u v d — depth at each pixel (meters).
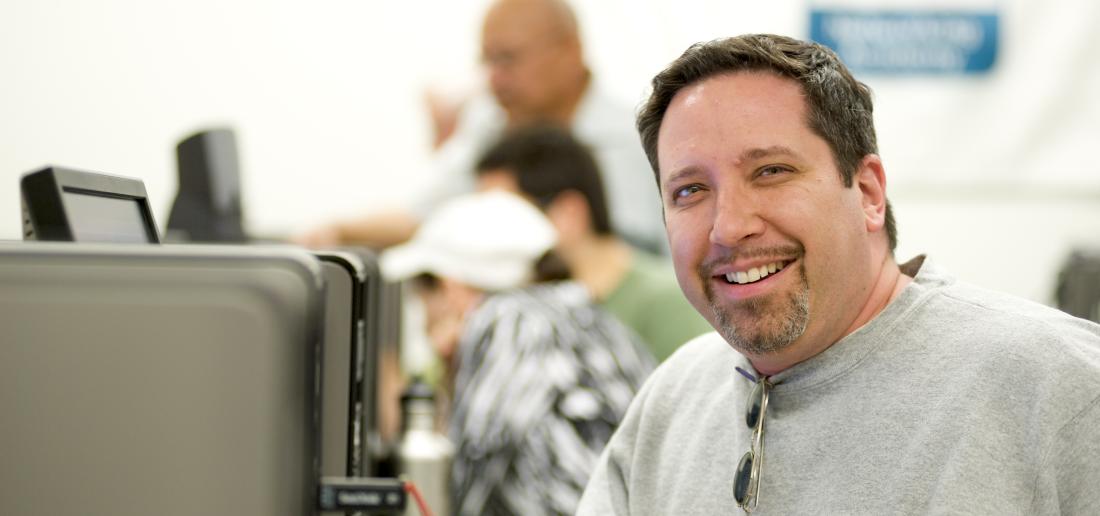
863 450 1.75
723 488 1.92
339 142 5.71
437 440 3.20
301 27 5.72
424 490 3.10
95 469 1.27
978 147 5.54
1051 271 5.52
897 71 5.54
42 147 5.79
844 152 1.82
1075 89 5.48
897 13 5.52
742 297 1.80
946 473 1.66
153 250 1.30
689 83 1.86
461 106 5.66
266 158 5.73
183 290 1.28
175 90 5.76
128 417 1.27
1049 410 1.64
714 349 2.14
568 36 5.57
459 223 3.92
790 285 1.78
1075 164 5.50
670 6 5.56
